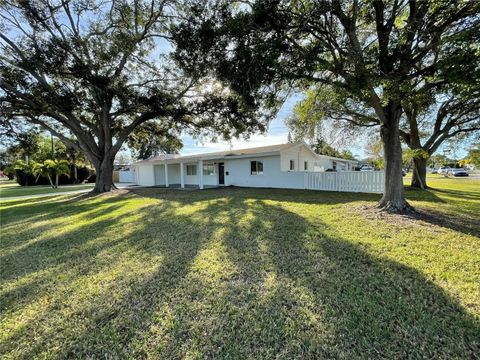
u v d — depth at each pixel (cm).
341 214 649
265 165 1585
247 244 440
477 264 335
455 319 227
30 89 1162
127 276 334
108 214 775
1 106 1155
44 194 1662
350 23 536
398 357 187
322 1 470
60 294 295
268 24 489
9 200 1348
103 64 1149
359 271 325
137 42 1187
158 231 548
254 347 202
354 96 538
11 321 248
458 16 446
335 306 251
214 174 1928
